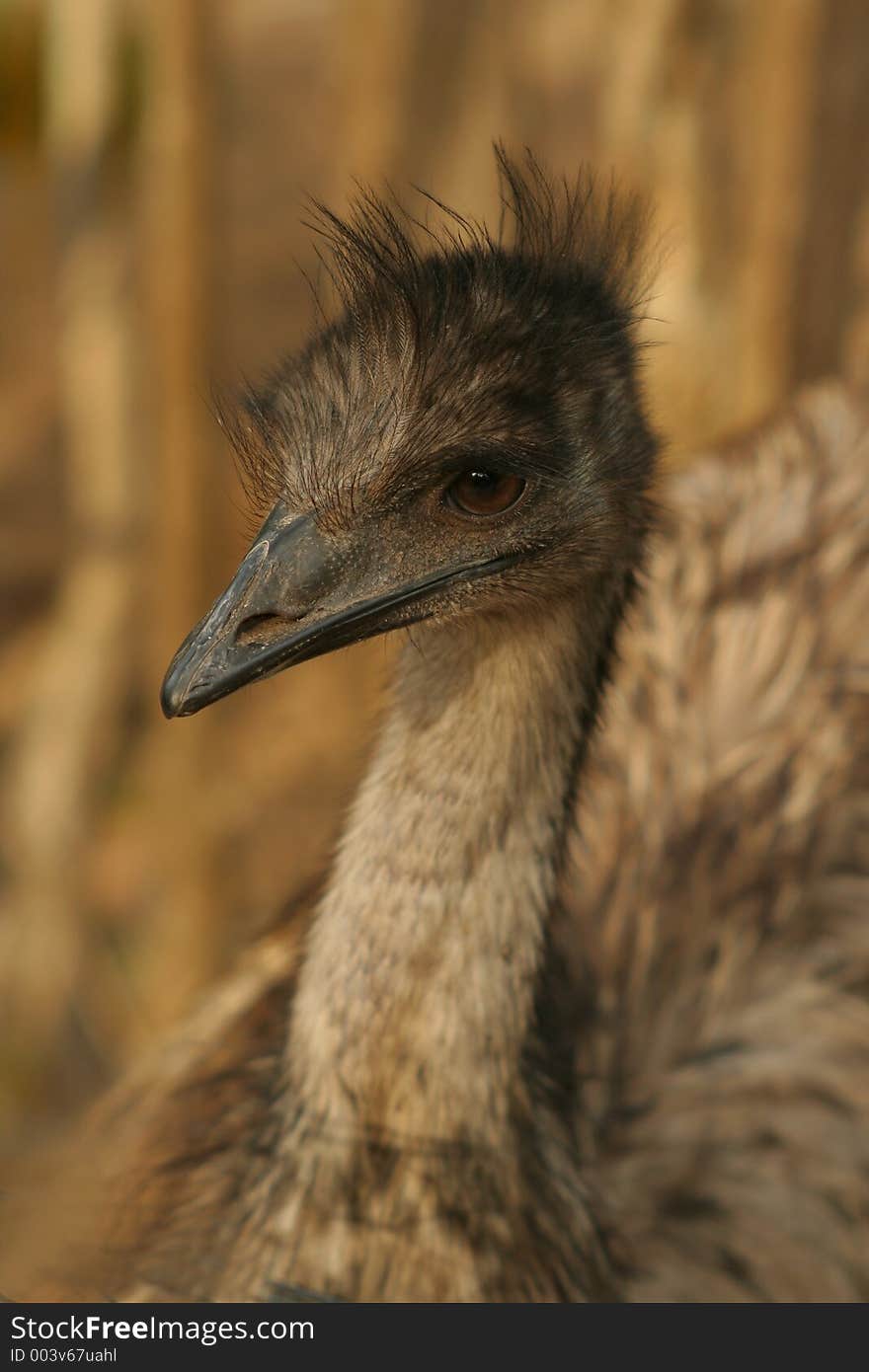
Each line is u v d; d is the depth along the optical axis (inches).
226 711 434.9
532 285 203.5
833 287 385.4
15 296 627.5
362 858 205.0
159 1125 263.6
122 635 453.1
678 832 298.4
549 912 210.1
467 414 197.5
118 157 403.5
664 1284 247.9
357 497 197.5
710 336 356.5
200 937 422.0
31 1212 237.5
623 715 313.3
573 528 204.8
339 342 203.6
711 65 347.3
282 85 723.4
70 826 453.1
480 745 202.4
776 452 349.1
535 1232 211.3
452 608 200.8
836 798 300.8
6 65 417.1
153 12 364.2
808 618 319.3
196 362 382.0
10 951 441.7
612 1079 268.8
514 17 398.3
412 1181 204.8
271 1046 251.6
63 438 585.3
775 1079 277.7
